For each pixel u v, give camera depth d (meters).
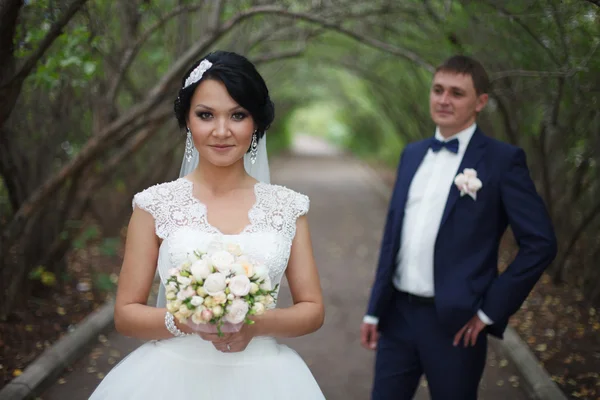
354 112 23.70
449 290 2.34
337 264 7.56
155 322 1.72
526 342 4.27
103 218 7.22
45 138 4.82
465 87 2.39
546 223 2.29
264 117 1.83
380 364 2.57
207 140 1.76
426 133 10.19
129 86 5.96
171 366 1.80
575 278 5.38
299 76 17.47
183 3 5.05
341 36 8.61
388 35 7.04
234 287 1.53
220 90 1.74
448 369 2.39
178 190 1.85
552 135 5.37
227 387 1.79
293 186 16.52
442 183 2.45
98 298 5.02
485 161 2.39
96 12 4.36
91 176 5.68
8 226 4.17
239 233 1.81
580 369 3.73
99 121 5.25
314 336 4.91
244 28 6.16
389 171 18.78
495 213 2.37
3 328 4.09
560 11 3.59
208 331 1.59
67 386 3.59
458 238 2.37
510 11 4.07
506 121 5.20
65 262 5.31
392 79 10.67
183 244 1.75
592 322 4.49
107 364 3.96
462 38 4.95
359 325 5.22
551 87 4.40
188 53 4.38
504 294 2.27
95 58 4.62
